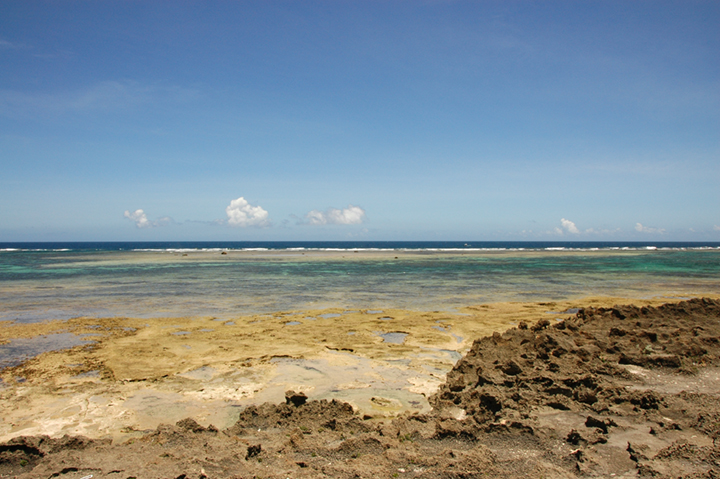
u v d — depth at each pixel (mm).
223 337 14047
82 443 6445
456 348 12844
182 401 8820
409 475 5566
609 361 10266
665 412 7449
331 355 12094
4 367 10977
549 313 18219
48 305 20109
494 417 7551
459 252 89562
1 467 5973
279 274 36156
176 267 44031
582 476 5539
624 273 38031
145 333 14594
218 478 5484
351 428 7129
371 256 68500
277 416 7660
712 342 11344
